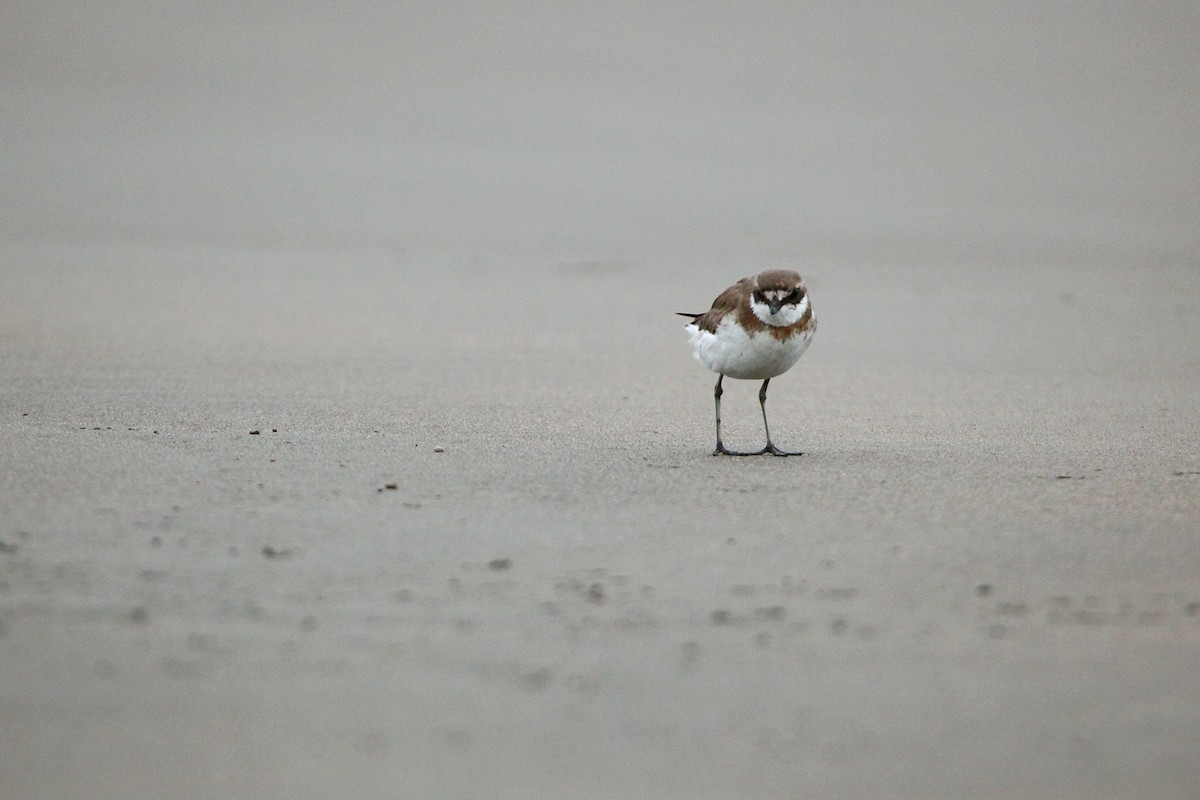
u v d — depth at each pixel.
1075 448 12.04
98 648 7.00
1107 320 20.75
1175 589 8.08
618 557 8.51
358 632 7.25
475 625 7.36
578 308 21.67
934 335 19.45
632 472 10.86
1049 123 47.72
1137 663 7.05
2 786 5.77
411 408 13.62
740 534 9.05
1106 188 37.56
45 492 9.72
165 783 5.82
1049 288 24.03
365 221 31.58
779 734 6.31
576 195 35.69
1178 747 6.27
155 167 37.62
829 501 9.95
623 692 6.64
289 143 41.56
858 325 20.36
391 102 47.66
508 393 14.70
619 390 15.09
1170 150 43.53
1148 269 26.36
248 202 33.53
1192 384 15.73
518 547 8.68
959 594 7.95
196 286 22.84
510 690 6.63
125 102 45.97
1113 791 5.94
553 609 7.61
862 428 13.10
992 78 54.22
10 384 14.34
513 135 43.62
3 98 45.22
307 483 10.21
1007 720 6.47
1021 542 8.95
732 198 35.62
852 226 32.00
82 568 8.12
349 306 21.25
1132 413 13.91
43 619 7.34
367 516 9.32
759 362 11.45
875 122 47.28
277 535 8.84
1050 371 16.64
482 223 31.73
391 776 5.90
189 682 6.65
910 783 5.95
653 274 25.67
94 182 35.28
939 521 9.42
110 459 10.83
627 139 43.53
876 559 8.55
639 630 7.33
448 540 8.80
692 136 44.25
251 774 5.89
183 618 7.40
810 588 8.02
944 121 47.78
